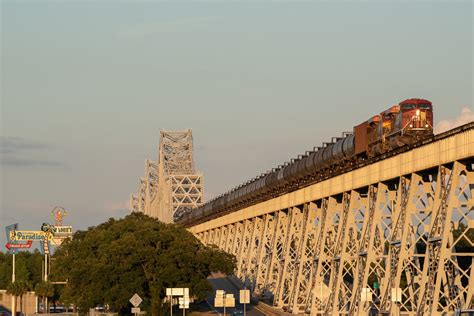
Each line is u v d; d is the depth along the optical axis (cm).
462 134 13975
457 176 14250
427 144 15325
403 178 16512
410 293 16638
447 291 14512
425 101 17038
